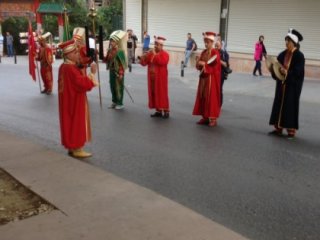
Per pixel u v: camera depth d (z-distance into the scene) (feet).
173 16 63.21
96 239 10.47
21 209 12.20
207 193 14.44
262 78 47.34
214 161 17.90
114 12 89.40
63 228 11.02
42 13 79.15
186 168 16.96
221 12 56.13
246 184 15.33
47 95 35.09
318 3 45.98
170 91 38.68
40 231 10.85
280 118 22.02
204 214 12.85
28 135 21.83
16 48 87.86
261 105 31.94
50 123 24.53
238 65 54.34
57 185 13.85
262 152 19.34
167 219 11.57
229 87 41.01
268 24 51.06
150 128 23.70
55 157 16.75
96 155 18.47
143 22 68.69
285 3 48.96
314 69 47.09
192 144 20.48
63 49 16.60
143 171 16.56
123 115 27.22
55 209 12.15
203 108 24.64
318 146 20.52
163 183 15.31
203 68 24.07
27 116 26.50
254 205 13.55
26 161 16.24
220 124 25.02
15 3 87.76
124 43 29.14
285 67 21.67
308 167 17.33
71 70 16.65
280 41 50.24
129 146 19.95
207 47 24.40
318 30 46.50
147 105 30.91
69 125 17.29
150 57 26.45
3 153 17.22
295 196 14.33
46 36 36.63
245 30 53.67
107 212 11.96
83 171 15.20
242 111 29.37
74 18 84.94
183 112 28.63
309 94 36.83
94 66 16.74
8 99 32.94
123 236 10.63
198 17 59.41
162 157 18.35
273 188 15.01
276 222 12.41
